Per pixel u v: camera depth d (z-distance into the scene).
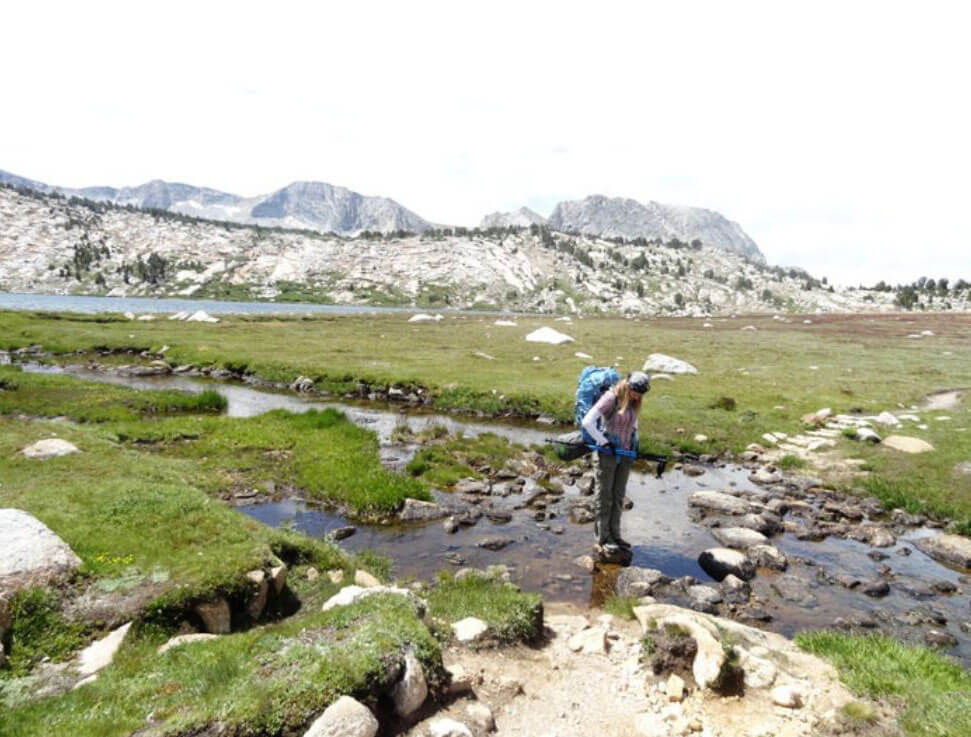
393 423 24.62
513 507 14.98
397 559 11.75
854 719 6.07
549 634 8.32
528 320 88.56
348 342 49.41
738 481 17.66
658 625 7.74
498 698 6.57
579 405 12.02
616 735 6.06
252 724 5.23
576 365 37.34
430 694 6.25
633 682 6.95
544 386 29.56
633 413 11.74
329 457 17.80
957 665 7.77
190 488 12.11
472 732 5.86
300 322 72.69
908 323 84.62
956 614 10.02
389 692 6.02
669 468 18.95
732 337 58.81
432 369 34.91
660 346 49.19
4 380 26.55
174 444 18.95
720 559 11.39
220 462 17.20
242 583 8.27
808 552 12.66
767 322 90.88
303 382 33.00
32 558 7.80
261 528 10.52
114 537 9.18
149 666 6.43
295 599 9.04
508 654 7.50
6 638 6.70
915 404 26.95
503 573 10.77
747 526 13.77
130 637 7.13
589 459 19.53
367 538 12.84
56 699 5.80
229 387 32.78
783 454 19.73
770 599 10.34
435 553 12.07
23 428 15.84
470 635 7.57
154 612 7.54
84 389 26.78
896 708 6.32
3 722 5.34
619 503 12.05
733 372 35.66
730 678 6.74
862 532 13.59
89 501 10.55
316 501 15.04
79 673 6.43
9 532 8.02
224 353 40.16
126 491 11.07
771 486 17.08
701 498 15.47
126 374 35.38
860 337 60.16
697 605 9.82
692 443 20.70
